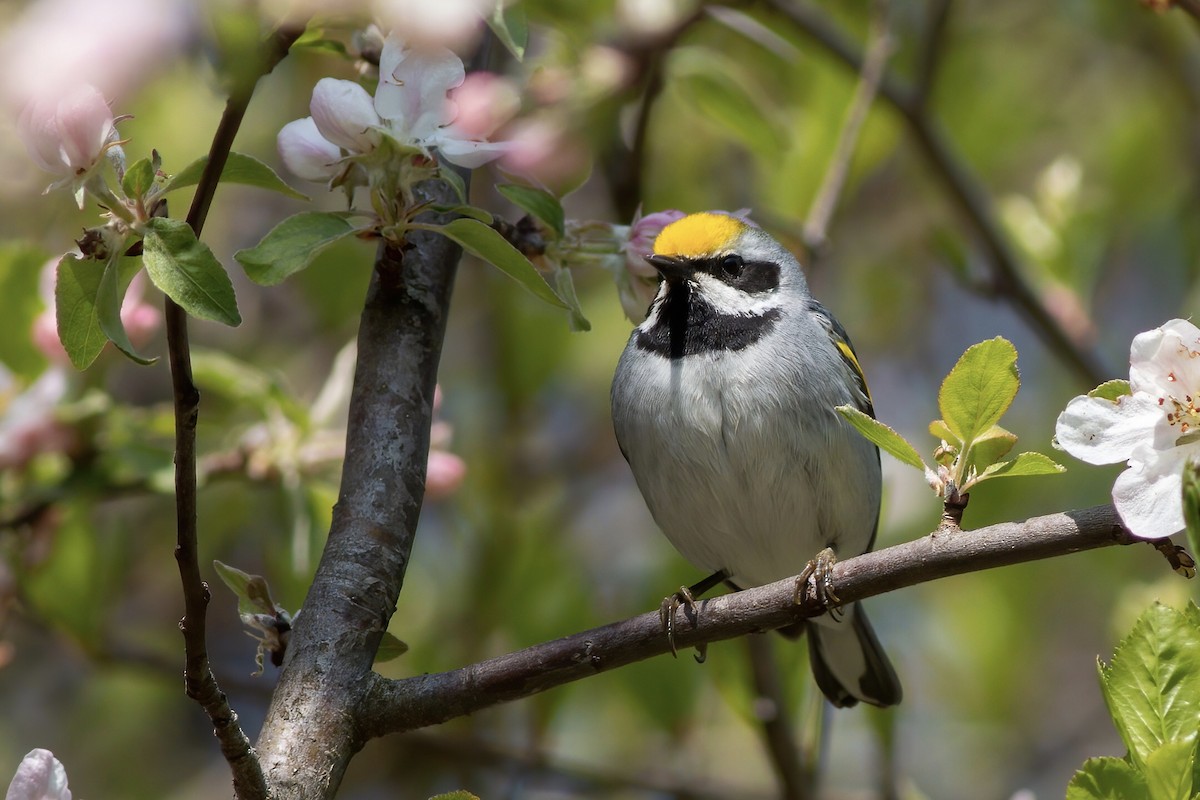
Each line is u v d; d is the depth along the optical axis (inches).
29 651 523.5
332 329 493.4
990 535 216.2
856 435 333.1
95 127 203.8
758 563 351.6
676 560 433.4
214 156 200.1
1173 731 213.6
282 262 223.5
